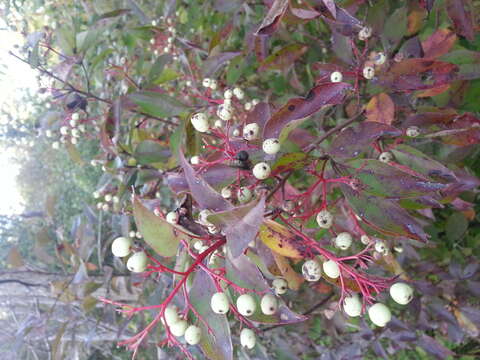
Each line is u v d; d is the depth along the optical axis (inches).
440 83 5.9
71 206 34.7
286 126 4.3
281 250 4.5
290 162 4.4
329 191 6.2
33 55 8.0
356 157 4.6
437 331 14.1
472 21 6.2
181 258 4.7
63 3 15.6
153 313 11.4
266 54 9.2
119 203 9.2
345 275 4.5
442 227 10.1
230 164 4.7
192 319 4.1
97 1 14.0
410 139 6.2
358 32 6.8
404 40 8.8
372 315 4.3
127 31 12.0
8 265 13.5
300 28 10.4
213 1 10.8
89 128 12.2
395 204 4.2
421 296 10.6
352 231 6.5
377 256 5.7
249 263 4.0
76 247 13.0
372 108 6.2
